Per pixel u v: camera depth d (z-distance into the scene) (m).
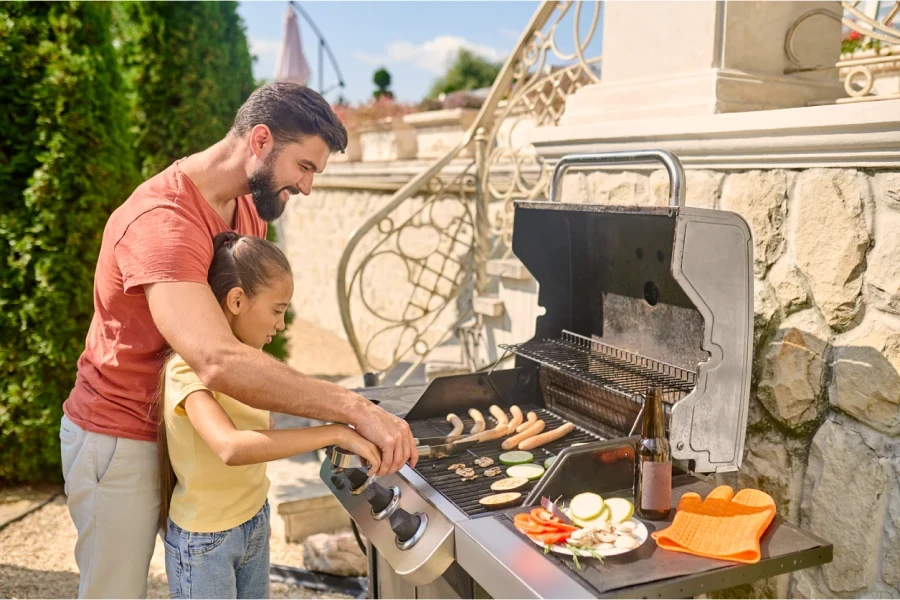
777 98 2.24
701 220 1.56
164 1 4.82
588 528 1.34
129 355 1.70
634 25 2.49
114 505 1.74
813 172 1.84
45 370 3.97
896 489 1.67
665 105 2.31
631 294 1.99
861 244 1.73
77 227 3.90
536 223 2.10
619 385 1.69
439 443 1.86
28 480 4.27
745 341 1.67
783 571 1.30
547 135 2.75
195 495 1.63
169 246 1.53
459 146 4.03
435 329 6.16
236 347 1.45
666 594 1.20
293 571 3.08
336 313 8.38
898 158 1.59
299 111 1.70
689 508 1.44
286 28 10.59
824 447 1.85
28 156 3.84
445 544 1.46
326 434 1.49
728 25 2.17
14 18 3.76
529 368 2.26
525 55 3.83
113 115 4.09
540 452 1.91
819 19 2.39
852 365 1.77
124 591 1.80
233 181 1.78
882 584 1.72
